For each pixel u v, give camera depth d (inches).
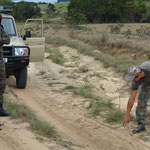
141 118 190.2
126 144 173.9
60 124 208.7
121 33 1284.4
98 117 229.1
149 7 3599.9
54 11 5511.8
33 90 323.9
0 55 182.9
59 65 518.0
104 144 173.9
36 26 1966.0
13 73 320.5
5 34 185.0
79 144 167.2
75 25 1919.3
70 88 332.8
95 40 808.3
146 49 580.7
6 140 149.1
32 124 178.5
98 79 388.5
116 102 273.7
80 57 611.8
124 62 494.9
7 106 210.4
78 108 254.8
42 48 351.3
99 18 3718.0
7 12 372.2
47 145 149.7
